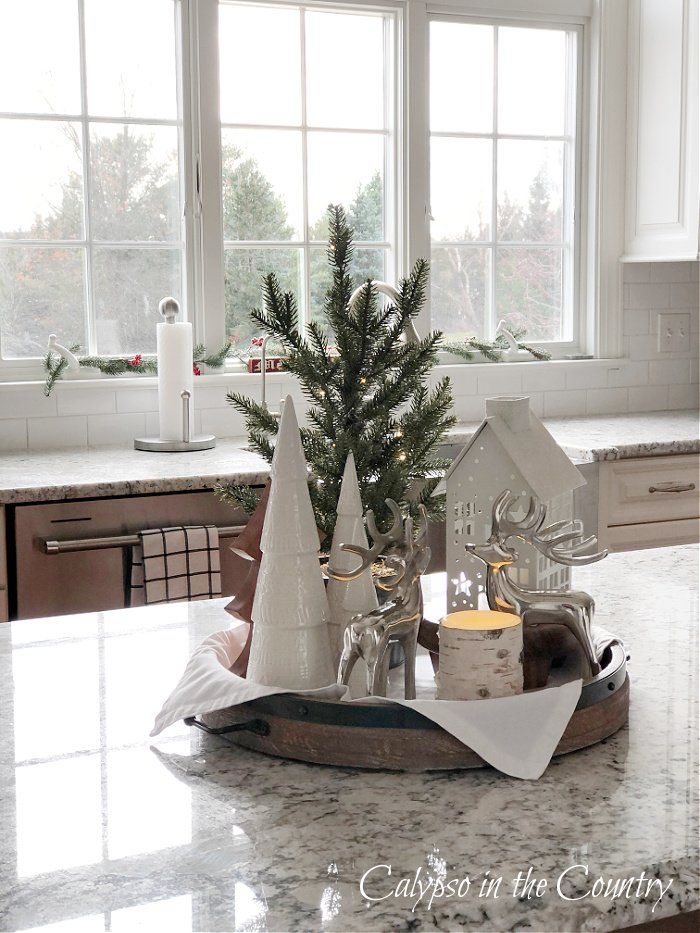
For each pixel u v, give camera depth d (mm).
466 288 3715
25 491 2447
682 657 1285
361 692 1048
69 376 3197
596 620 1451
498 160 3707
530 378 3740
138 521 2564
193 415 3234
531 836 830
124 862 801
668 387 3996
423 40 3494
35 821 872
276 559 1010
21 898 750
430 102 3586
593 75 3744
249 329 3449
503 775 947
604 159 3756
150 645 1367
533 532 1070
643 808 878
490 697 993
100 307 3264
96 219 3230
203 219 3307
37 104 3139
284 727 985
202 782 948
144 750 1025
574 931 741
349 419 1185
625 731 1052
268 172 3412
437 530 2730
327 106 3461
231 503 1333
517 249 3773
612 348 3867
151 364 3246
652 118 3621
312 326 1181
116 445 3195
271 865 792
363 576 1062
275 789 930
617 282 3838
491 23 3621
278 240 3449
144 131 3250
